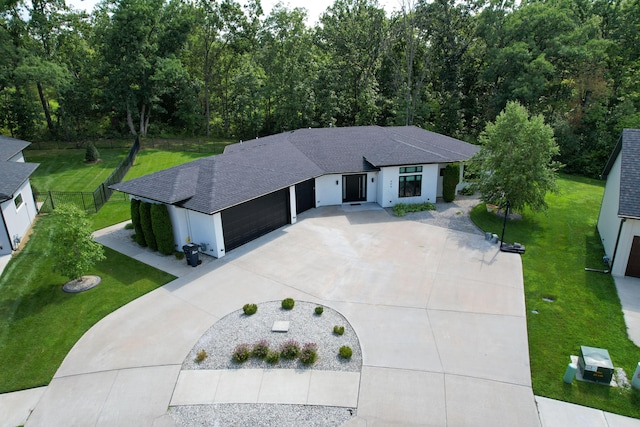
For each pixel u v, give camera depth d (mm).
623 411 9859
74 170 35031
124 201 27156
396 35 47000
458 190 27312
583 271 16953
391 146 25969
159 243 18734
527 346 12117
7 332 13336
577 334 12766
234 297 15023
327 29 49312
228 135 55125
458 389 10492
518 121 21234
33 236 21078
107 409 10156
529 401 10125
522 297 14773
